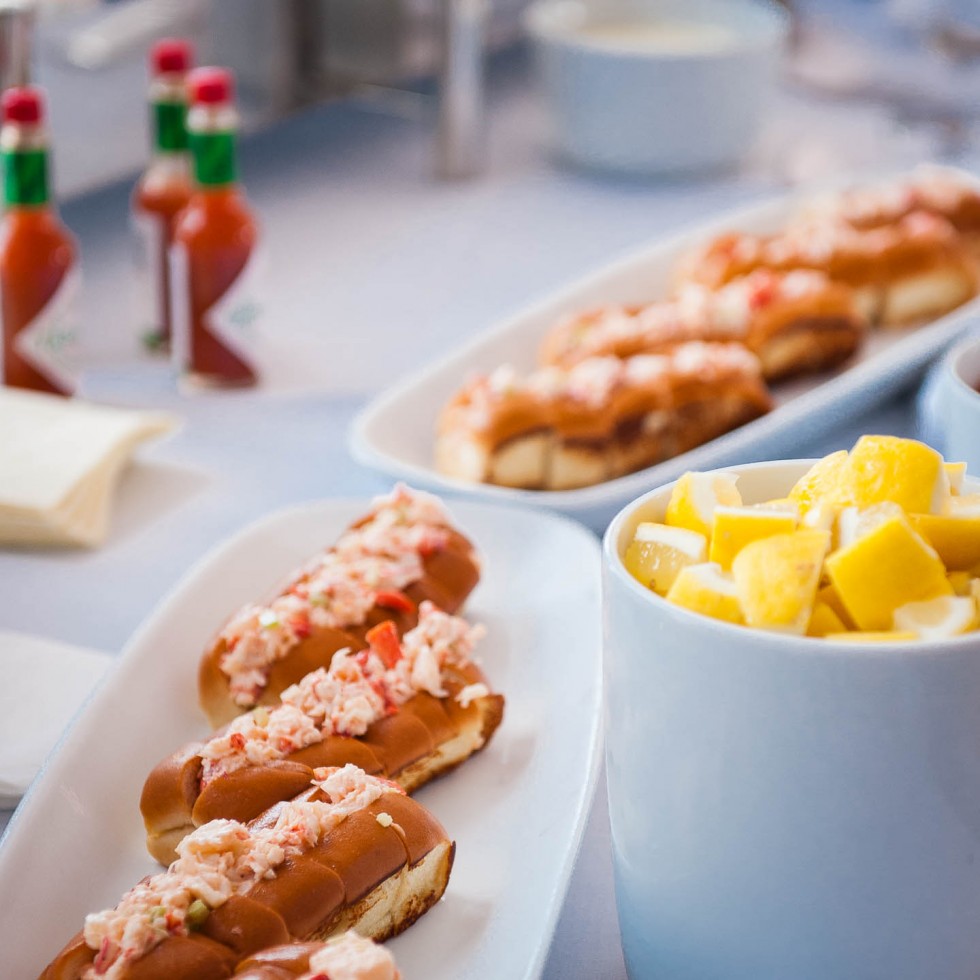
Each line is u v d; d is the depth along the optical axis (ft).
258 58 5.46
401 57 5.66
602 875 2.91
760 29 5.27
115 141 5.00
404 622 3.12
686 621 2.13
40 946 2.66
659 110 5.08
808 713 2.06
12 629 3.29
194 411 3.92
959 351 3.09
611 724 2.38
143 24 4.94
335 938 2.30
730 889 2.23
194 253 3.92
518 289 4.47
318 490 3.67
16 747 3.01
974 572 2.28
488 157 5.32
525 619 3.25
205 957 2.32
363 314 4.33
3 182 3.80
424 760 2.95
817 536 2.20
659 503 2.52
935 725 2.05
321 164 5.20
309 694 2.95
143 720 3.02
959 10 6.17
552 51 5.13
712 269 4.21
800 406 3.71
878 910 2.17
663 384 3.74
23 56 3.90
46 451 3.56
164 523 3.56
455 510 3.41
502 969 2.54
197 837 2.55
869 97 5.85
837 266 4.18
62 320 3.83
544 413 3.65
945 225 4.36
